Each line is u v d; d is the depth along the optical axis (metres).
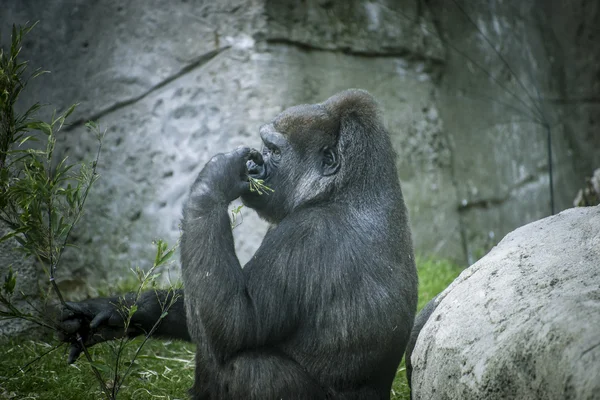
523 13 19.61
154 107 15.91
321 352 7.62
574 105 20.70
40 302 11.50
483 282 6.82
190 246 7.51
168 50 15.80
